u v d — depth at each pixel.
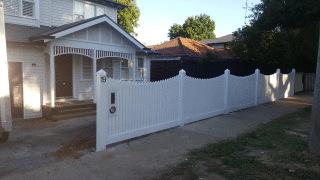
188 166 4.80
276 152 5.62
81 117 9.91
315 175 4.39
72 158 5.21
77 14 12.56
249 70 16.55
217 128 7.80
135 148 5.83
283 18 11.81
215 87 9.58
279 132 7.32
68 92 11.47
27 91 9.48
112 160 5.09
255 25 14.14
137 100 6.52
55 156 5.38
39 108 9.86
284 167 4.76
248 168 4.71
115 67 13.64
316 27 13.70
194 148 5.89
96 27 10.62
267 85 13.40
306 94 17.97
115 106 5.95
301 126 8.20
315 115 5.37
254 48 15.76
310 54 15.37
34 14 10.55
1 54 6.07
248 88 11.66
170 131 7.34
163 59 19.19
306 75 19.77
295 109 11.48
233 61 16.00
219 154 5.44
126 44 12.04
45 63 10.40
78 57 11.70
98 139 5.61
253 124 8.43
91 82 12.35
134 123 6.50
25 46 9.25
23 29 9.91
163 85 7.30
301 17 11.52
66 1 11.99
